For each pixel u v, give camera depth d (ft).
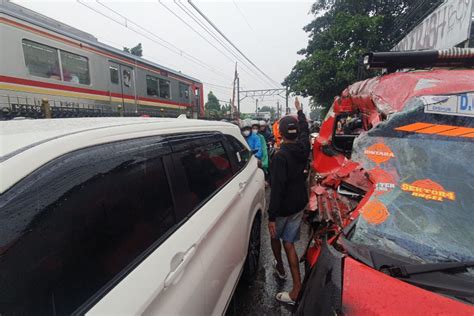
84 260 3.02
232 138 9.28
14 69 18.74
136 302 3.20
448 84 5.12
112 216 3.51
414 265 3.83
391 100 5.99
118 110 27.94
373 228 4.60
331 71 54.49
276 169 7.72
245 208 8.11
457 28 19.76
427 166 4.79
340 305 3.64
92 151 3.47
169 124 5.65
